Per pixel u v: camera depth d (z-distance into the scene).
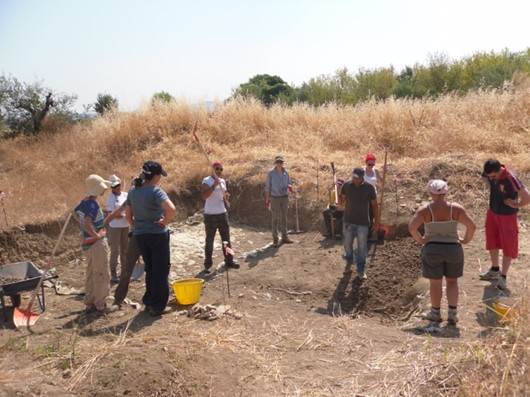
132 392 4.58
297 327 6.27
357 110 17.72
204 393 4.64
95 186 6.84
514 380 4.06
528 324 4.88
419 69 28.69
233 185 13.45
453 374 4.51
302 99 31.19
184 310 6.96
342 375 4.94
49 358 5.28
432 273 6.05
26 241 10.41
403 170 12.18
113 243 8.70
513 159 12.31
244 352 5.46
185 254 10.48
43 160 16.88
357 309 8.06
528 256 8.22
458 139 13.89
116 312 6.95
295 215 12.09
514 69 23.08
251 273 9.31
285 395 4.61
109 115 18.66
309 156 14.66
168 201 6.53
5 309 6.84
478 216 10.32
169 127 17.34
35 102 22.39
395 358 5.18
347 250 8.83
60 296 8.23
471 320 6.19
